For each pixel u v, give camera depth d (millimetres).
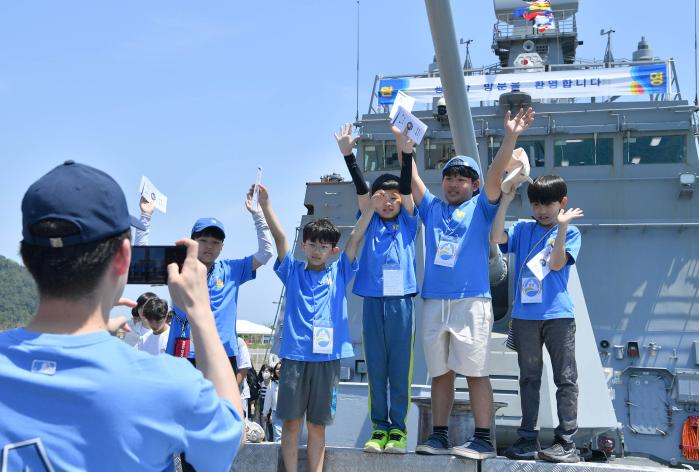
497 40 15773
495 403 5328
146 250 2363
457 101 5816
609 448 7812
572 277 6422
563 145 12047
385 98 14258
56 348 1796
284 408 4699
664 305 10477
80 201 1816
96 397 1762
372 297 4941
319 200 12055
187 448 1869
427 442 4605
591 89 13672
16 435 1736
